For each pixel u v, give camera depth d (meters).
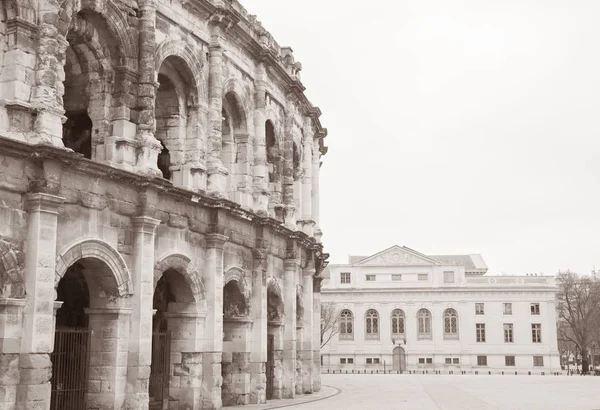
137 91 31.00
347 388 60.78
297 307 50.47
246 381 39.25
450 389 59.78
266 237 41.34
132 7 31.20
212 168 36.00
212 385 34.19
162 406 33.75
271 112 46.03
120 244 28.91
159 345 34.53
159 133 35.62
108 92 30.47
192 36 35.81
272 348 44.94
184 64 35.19
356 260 138.75
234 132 41.81
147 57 31.19
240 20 40.00
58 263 25.69
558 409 38.66
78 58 30.66
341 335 122.81
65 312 34.72
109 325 28.70
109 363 28.42
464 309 120.75
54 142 25.39
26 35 25.45
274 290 44.25
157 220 30.41
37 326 24.03
